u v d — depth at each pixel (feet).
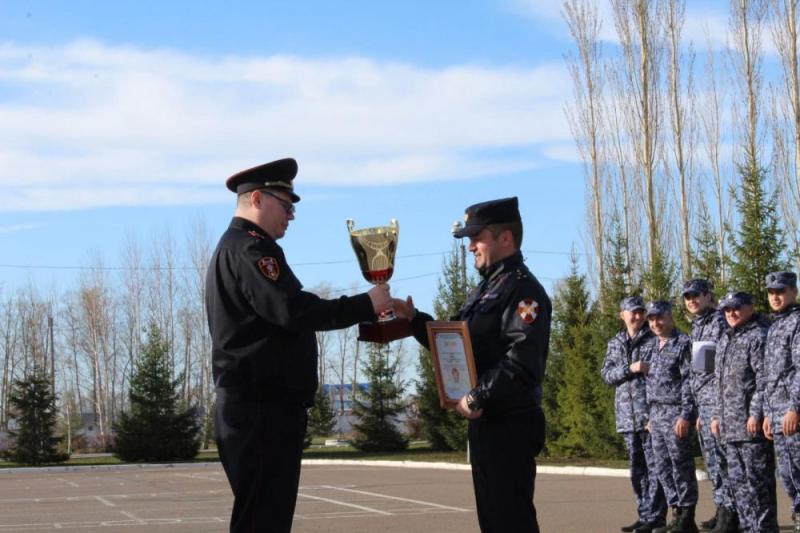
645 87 106.83
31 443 109.91
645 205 107.45
